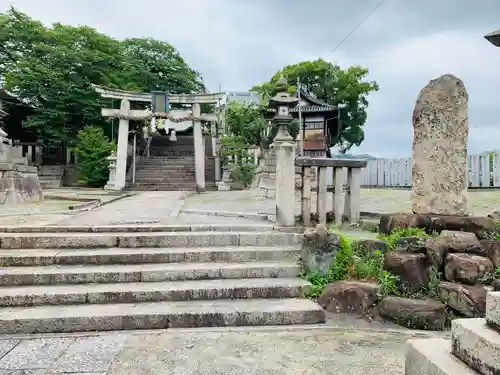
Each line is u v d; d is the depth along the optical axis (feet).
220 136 77.25
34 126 77.36
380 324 12.49
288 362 9.84
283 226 18.71
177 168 72.84
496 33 15.64
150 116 61.41
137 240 17.01
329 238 14.99
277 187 18.85
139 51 94.07
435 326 12.06
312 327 12.21
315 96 89.20
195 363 9.75
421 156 17.72
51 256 15.35
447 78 17.24
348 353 10.37
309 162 19.01
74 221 20.77
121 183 59.77
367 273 14.28
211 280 14.75
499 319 6.20
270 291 13.94
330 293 13.35
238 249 16.55
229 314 12.34
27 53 74.84
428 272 13.78
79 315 11.91
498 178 34.65
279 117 29.63
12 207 29.71
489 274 13.16
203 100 62.23
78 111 77.97
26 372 9.17
